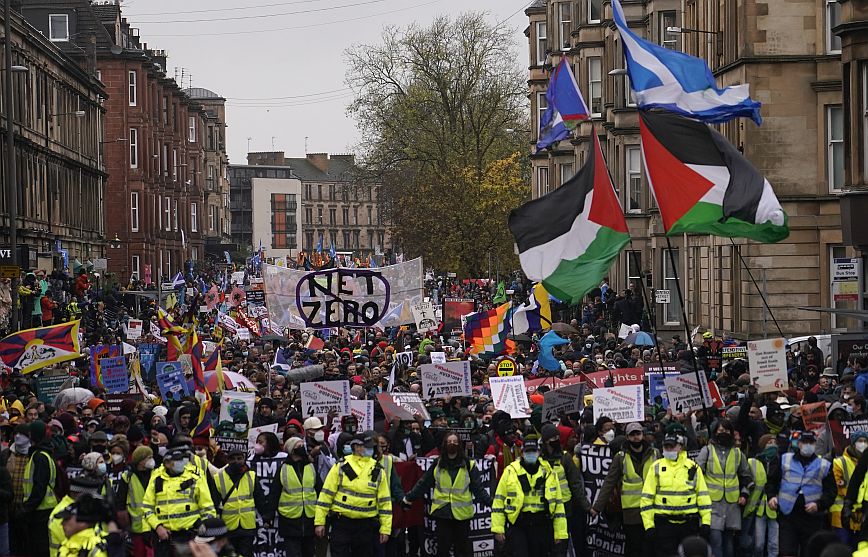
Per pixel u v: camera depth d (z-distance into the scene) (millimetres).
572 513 20453
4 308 45625
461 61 102312
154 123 128375
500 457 22312
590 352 41875
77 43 105500
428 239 95875
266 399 24469
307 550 20500
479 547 21609
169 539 18281
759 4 46906
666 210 24094
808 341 37906
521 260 23875
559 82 25047
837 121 46812
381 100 104125
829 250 46969
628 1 65625
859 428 21250
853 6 38469
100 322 59344
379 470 19656
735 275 49594
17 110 74375
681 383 23047
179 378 29859
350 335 51656
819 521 19703
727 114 24516
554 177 83812
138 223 119750
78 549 14547
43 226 80625
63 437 21516
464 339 39438
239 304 58406
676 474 18781
